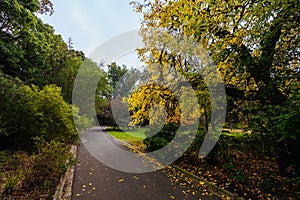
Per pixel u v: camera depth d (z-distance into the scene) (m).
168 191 4.03
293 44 4.12
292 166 4.08
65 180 4.71
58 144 5.34
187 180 4.80
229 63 4.77
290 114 2.71
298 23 3.80
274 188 3.91
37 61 14.70
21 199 3.30
